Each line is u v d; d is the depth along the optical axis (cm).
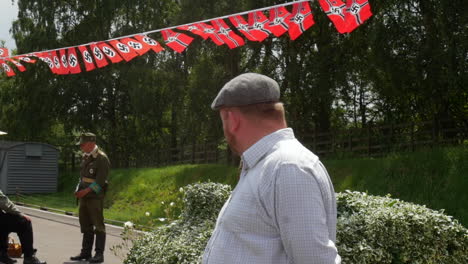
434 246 483
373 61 1788
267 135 219
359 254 449
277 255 203
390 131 1973
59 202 2408
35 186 2997
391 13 1733
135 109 3391
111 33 3731
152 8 3644
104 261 838
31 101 3669
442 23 1547
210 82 2650
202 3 2439
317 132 2334
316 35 2194
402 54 1694
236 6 2319
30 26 3681
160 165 3397
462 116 2062
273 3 2181
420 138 1875
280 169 201
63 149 4056
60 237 1150
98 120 3831
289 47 2303
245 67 2589
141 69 3319
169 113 3866
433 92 1775
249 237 206
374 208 493
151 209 2053
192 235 528
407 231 470
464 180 1288
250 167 215
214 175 2248
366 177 1584
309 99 2264
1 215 723
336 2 461
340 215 494
